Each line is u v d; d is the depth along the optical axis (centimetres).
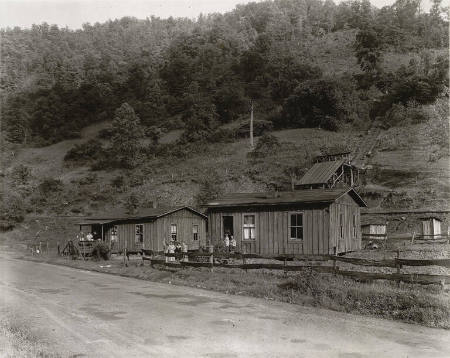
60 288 1800
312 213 2475
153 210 3566
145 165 8419
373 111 8344
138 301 1460
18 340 988
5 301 1483
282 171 6172
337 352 882
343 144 7012
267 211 2620
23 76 15512
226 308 1318
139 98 13325
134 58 16612
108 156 9475
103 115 13038
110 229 3700
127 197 6694
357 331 1036
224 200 2847
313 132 8256
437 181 4569
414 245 2888
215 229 2806
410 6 11500
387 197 4509
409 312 1165
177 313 1254
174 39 18200
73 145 11388
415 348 905
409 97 7675
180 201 5941
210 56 14175
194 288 1744
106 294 1620
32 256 3975
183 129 10625
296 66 11031
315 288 1452
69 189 7900
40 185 8188
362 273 1455
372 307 1248
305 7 19588
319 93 8681
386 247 2902
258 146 7369
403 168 5141
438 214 3775
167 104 12350
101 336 1020
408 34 11156
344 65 11938
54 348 930
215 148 8531
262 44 12925
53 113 13012
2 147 11262
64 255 3866
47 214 6881
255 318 1179
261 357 855
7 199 7044
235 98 10806
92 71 15438
